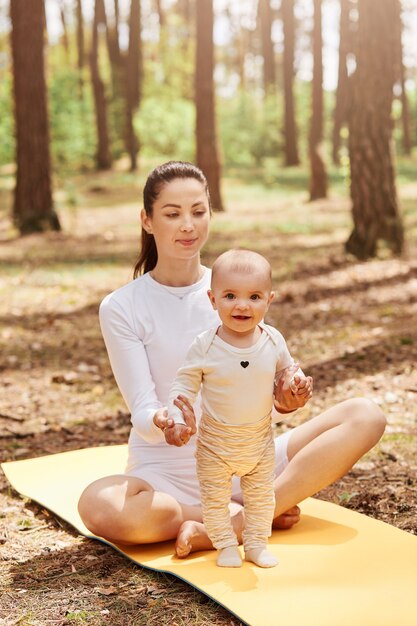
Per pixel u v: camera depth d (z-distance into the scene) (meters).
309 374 6.80
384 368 6.79
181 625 2.81
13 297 10.58
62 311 9.80
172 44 43.06
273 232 16.72
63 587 3.16
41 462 4.62
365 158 12.32
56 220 17.11
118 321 3.41
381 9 11.88
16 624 2.86
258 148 36.47
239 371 2.94
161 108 32.94
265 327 3.07
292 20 33.62
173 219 3.33
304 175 31.53
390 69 12.10
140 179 28.94
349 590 2.91
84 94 35.88
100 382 6.82
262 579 3.03
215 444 3.04
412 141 46.28
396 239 12.48
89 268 12.53
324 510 3.79
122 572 3.28
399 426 5.29
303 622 2.68
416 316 8.77
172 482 3.45
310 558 3.21
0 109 31.12
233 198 25.45
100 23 35.12
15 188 17.11
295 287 10.84
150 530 3.30
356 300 9.85
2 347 8.12
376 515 3.90
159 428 3.12
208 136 20.73
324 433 3.49
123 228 18.08
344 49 30.30
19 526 3.86
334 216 19.66
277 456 3.60
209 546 3.35
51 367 7.32
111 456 4.70
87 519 3.35
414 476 4.39
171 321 3.43
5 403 6.24
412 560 3.17
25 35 16.33
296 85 45.19
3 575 3.32
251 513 3.18
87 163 33.53
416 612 2.74
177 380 3.03
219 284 2.92
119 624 2.84
